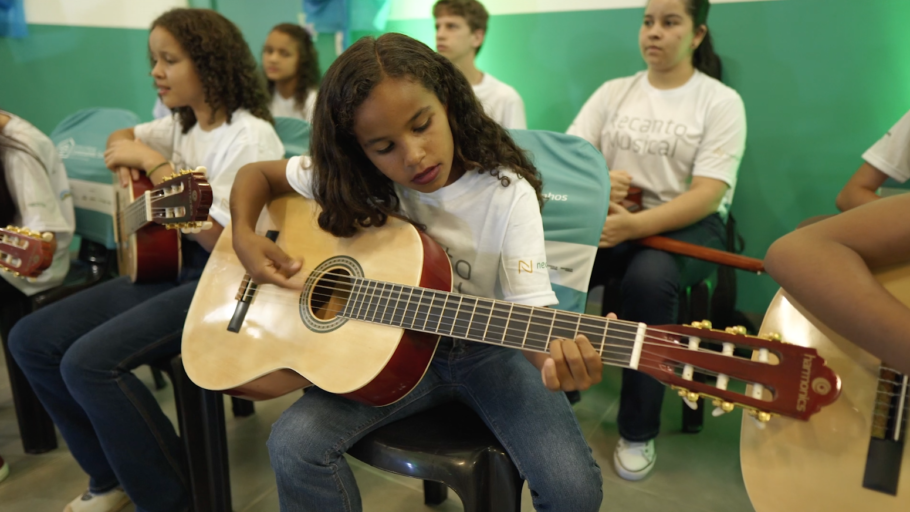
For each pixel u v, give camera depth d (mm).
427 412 1066
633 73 2105
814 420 718
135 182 1490
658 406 1466
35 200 1528
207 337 1149
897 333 622
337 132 972
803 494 717
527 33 2266
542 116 2334
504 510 942
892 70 1736
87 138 1913
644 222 1520
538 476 899
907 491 677
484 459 938
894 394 688
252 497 1460
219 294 1181
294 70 2479
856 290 657
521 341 851
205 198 1152
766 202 2008
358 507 979
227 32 1506
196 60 1447
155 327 1278
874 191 1507
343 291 1062
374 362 935
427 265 986
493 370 1035
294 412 996
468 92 1013
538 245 1004
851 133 1832
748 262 1432
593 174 1250
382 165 942
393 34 961
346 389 934
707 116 1705
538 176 1138
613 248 1668
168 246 1437
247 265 1105
